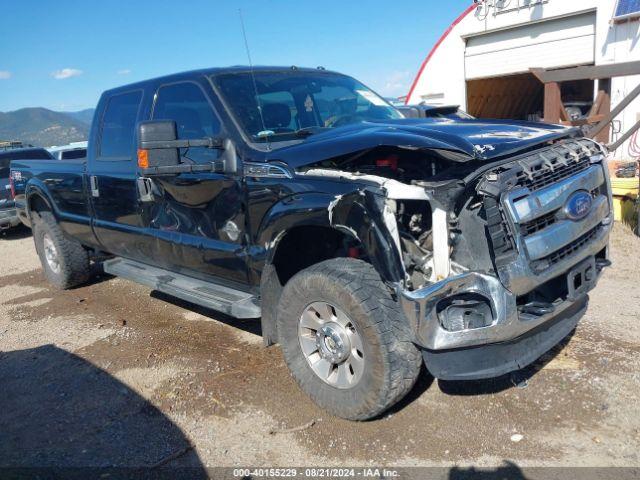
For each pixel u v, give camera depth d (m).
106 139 5.49
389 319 3.16
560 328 3.52
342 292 3.24
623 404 3.45
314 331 3.60
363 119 4.75
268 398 3.84
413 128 3.50
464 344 2.99
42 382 4.37
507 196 2.97
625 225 7.53
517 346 3.24
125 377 4.32
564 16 12.10
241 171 3.91
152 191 4.77
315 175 3.50
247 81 4.48
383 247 3.03
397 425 3.42
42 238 6.91
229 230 4.10
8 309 6.39
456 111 5.87
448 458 3.08
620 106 7.69
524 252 3.00
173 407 3.82
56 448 3.44
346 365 3.40
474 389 3.76
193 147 4.02
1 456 3.39
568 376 3.81
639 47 10.89
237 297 4.25
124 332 5.29
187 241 4.51
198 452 3.30
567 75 8.48
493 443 3.18
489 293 3.00
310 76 4.94
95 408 3.89
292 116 4.42
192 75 4.54
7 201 11.31
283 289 3.71
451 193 3.03
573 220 3.28
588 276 3.46
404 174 3.53
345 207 3.19
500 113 16.52
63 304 6.38
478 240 3.09
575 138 3.71
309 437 3.37
